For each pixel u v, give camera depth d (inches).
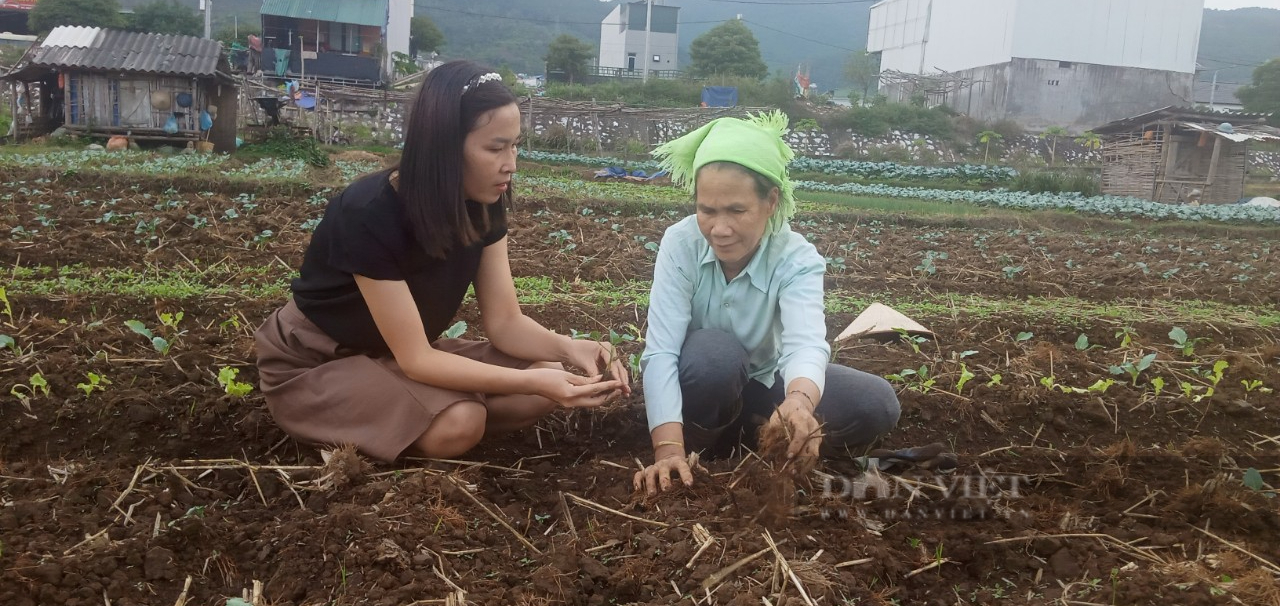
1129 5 1569.9
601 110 1079.0
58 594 86.5
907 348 197.3
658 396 115.1
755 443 130.0
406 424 111.1
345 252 106.5
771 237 120.3
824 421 125.1
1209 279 343.6
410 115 101.7
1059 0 1549.0
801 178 984.9
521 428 128.5
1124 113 1604.3
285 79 1196.5
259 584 89.4
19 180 397.7
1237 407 162.4
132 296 201.9
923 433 148.6
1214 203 900.6
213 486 113.0
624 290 253.6
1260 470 137.4
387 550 92.1
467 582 89.3
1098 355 203.5
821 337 116.1
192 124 713.0
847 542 100.8
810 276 119.6
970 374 159.8
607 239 343.9
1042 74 1578.5
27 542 95.0
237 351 161.9
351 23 1503.4
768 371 129.9
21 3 1984.5
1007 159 1374.3
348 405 113.7
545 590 87.7
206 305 198.7
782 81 1526.8
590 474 118.9
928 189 919.0
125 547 94.7
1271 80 2023.9
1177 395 171.2
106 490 107.3
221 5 3988.7
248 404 134.8
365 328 114.0
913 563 101.0
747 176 104.8
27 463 117.3
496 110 101.4
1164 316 257.0
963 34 1721.2
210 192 411.2
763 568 91.2
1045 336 226.1
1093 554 104.9
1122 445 136.0
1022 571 102.6
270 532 99.0
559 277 268.7
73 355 154.9
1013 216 575.2
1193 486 122.4
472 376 110.7
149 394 135.9
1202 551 107.5
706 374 117.9
